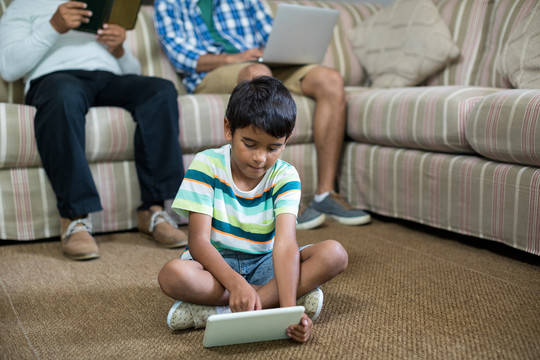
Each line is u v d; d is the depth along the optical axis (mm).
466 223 1742
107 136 1884
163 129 1893
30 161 1791
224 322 938
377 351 992
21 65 1913
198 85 2422
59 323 1148
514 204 1554
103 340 1059
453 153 1844
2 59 1914
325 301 1259
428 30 2482
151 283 1410
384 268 1518
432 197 1880
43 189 1840
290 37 2162
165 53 2533
